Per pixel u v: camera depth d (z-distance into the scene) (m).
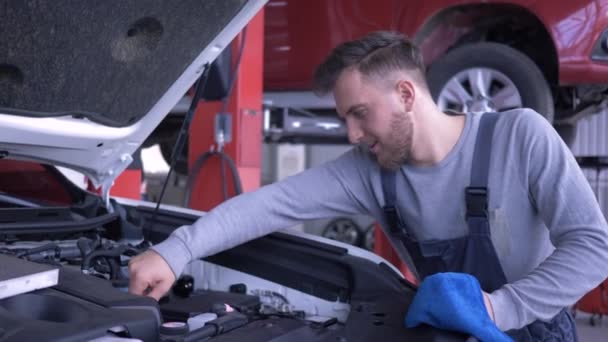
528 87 3.19
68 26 0.96
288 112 3.92
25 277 0.82
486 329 0.95
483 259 1.28
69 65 1.03
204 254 1.28
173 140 4.27
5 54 0.94
